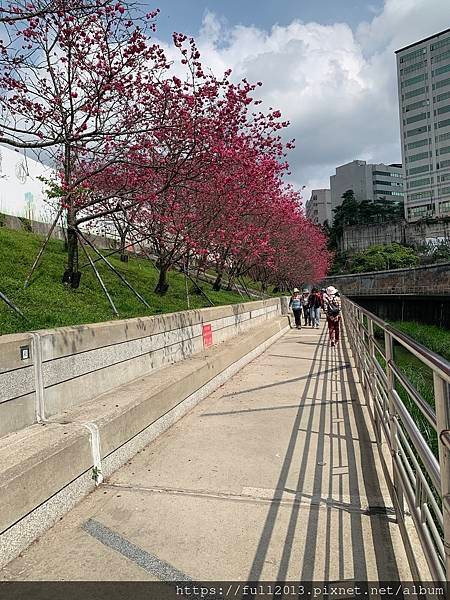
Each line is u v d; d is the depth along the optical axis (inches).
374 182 3823.8
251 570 102.9
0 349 136.3
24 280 285.9
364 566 103.6
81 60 286.5
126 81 274.5
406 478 110.7
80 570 103.3
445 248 2003.0
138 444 178.2
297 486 146.1
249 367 369.1
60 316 220.4
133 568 104.0
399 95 2906.0
